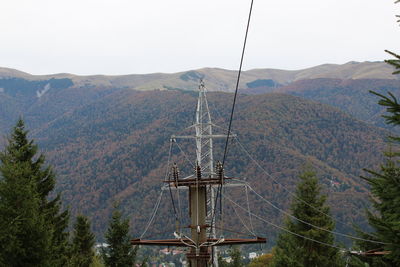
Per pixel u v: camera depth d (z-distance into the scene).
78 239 41.72
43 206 26.84
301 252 30.19
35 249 19.30
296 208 31.36
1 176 19.83
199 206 16.02
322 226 30.02
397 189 9.20
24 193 19.75
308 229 30.44
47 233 19.97
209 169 33.28
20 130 26.59
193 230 15.91
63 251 27.22
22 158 26.05
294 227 31.08
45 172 27.00
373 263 20.98
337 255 29.83
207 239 16.17
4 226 18.16
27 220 19.27
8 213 18.83
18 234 19.00
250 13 8.72
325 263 29.53
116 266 33.34
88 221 43.28
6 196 19.41
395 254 9.25
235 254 68.62
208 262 15.66
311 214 30.73
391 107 8.17
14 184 19.72
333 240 30.25
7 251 18.02
